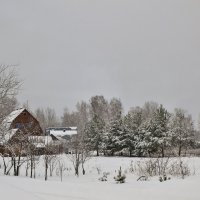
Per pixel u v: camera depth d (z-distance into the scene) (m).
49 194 10.11
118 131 57.41
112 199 9.91
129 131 56.50
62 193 10.46
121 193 11.13
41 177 29.61
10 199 8.80
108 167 36.28
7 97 24.02
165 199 10.02
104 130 61.41
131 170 28.80
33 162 30.19
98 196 10.30
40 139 34.19
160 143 49.25
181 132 56.41
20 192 10.07
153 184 15.10
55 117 119.25
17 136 28.97
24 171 33.28
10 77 23.81
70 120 114.88
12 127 27.94
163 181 16.33
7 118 25.22
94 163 39.59
